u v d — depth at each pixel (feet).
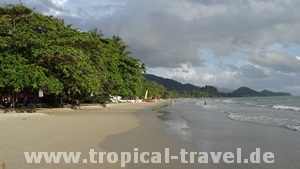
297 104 187.52
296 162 27.09
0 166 23.57
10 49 72.33
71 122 53.88
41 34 77.46
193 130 49.06
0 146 30.66
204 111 107.65
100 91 110.73
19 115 60.49
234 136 42.29
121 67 190.80
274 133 45.27
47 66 79.10
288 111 106.11
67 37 85.10
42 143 32.89
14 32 74.23
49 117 61.41
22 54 73.82
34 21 79.00
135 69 195.00
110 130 46.37
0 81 65.92
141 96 325.21
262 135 43.09
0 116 57.67
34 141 33.76
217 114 89.45
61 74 84.53
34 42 71.41
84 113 80.84
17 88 68.28
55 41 77.61
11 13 79.71
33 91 90.07
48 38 78.28
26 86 78.23
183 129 50.37
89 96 117.50
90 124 52.26
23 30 74.43
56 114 72.59
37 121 52.90
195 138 40.24
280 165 26.12
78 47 94.02
